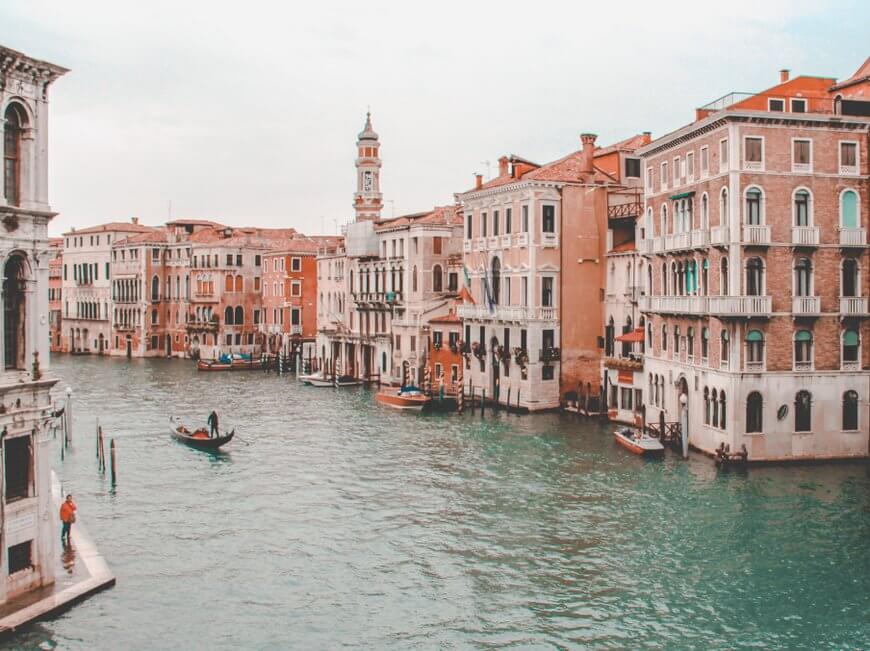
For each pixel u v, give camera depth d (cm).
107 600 2161
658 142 4066
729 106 3616
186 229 9950
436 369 6072
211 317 8944
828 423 3491
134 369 8219
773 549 2528
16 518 1978
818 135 3462
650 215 4266
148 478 3488
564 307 5028
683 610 2144
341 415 5128
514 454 3828
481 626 2075
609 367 4791
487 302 5422
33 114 1939
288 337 8544
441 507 3027
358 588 2309
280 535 2745
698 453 3725
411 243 6278
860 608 2136
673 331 4012
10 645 1894
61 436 4425
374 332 6931
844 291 3506
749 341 3409
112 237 10194
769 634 2009
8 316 1939
